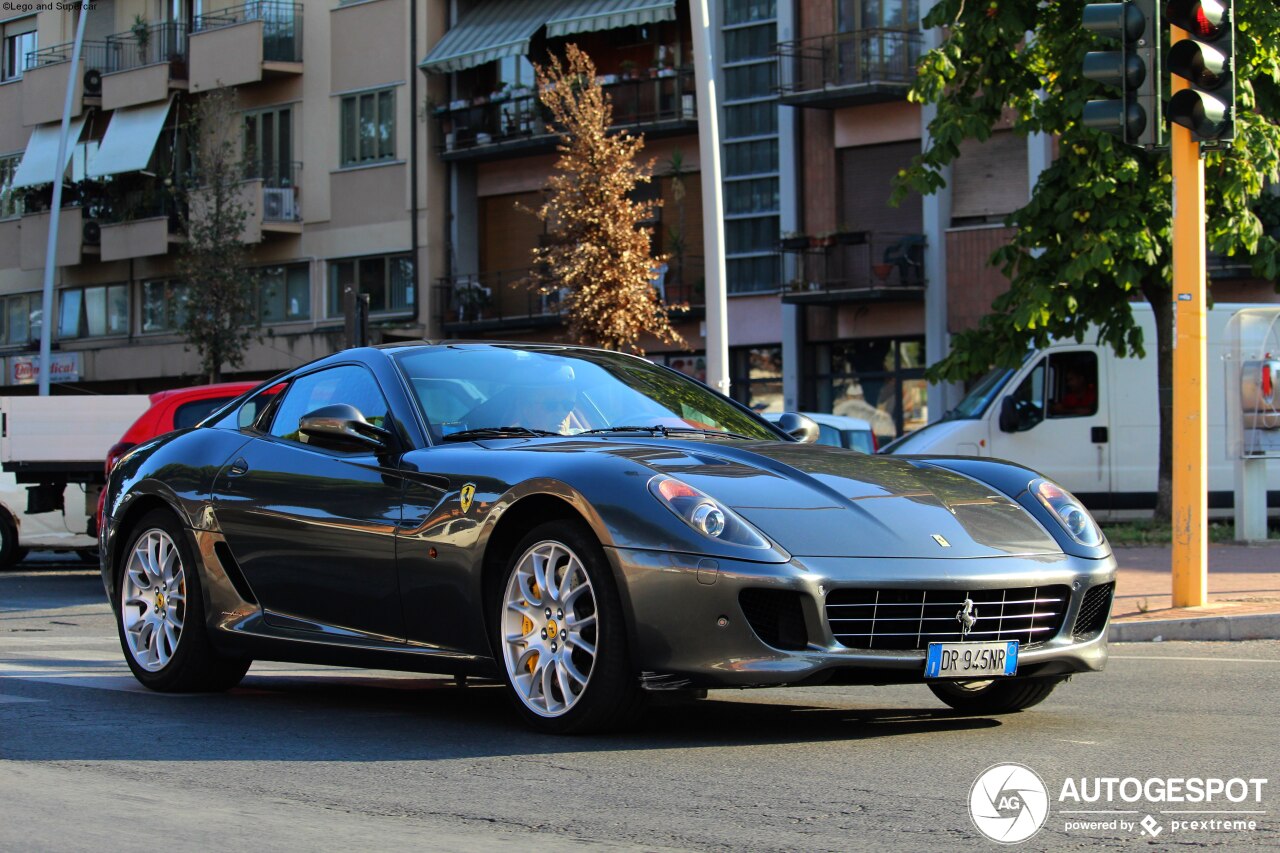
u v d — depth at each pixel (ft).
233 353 117.50
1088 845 13.39
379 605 20.47
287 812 14.78
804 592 17.15
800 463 19.49
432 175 121.29
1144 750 17.97
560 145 87.04
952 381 63.31
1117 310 60.23
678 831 13.88
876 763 17.10
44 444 55.31
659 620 17.43
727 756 17.51
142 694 23.48
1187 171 31.83
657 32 110.93
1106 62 31.55
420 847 13.30
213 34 128.98
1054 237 59.06
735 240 107.65
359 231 124.26
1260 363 53.01
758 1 105.91
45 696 23.17
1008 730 19.56
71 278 144.25
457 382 21.62
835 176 101.86
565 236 86.07
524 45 112.98
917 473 20.11
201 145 119.03
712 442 20.35
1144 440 65.62
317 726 20.07
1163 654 28.94
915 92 58.65
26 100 143.64
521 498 18.75
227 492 22.79
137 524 24.29
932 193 59.72
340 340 124.16
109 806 15.06
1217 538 55.93
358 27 124.36
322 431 20.52
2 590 50.80
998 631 18.30
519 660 18.94
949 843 13.42
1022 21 58.75
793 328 103.14
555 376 22.29
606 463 18.40
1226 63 30.94
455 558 19.38
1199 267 32.35
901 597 17.66
